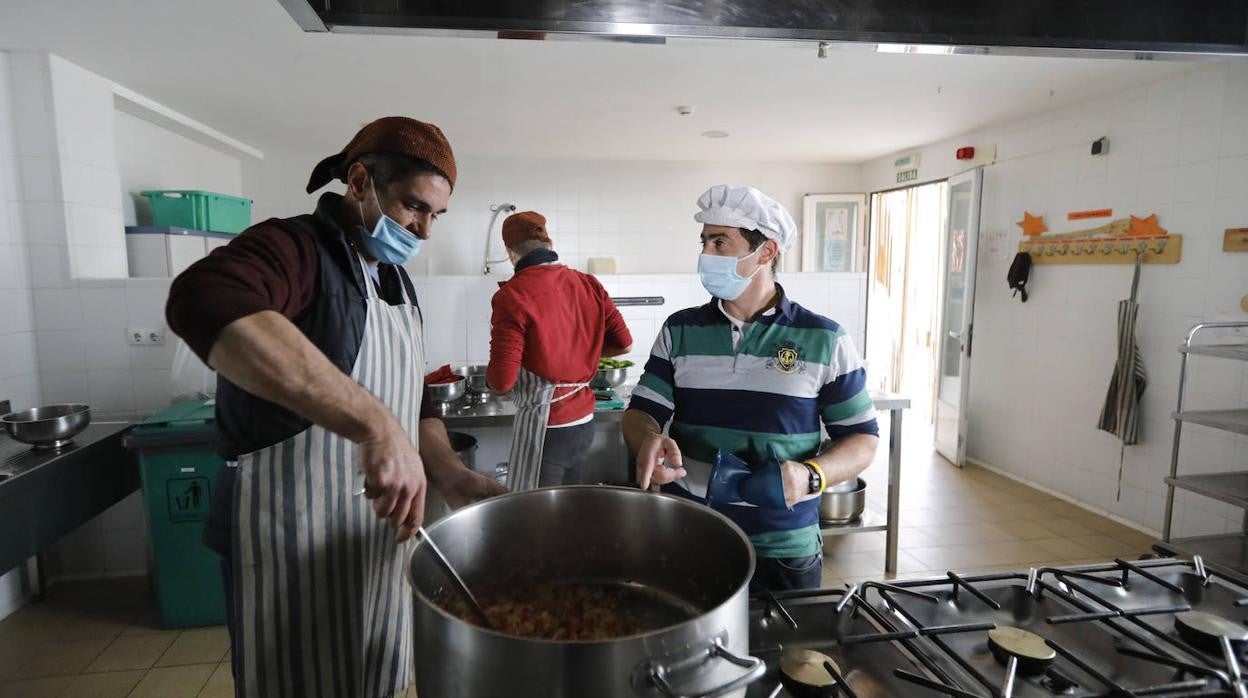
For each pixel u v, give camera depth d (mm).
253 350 736
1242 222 2746
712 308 1393
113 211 2969
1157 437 3145
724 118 3898
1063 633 917
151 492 2346
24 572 2600
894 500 2814
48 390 2727
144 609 2555
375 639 1158
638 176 5520
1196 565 1071
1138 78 3035
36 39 2455
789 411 1291
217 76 2953
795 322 1330
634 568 927
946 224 4473
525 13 893
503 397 3002
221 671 2170
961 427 4246
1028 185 3850
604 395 2998
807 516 1307
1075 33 976
